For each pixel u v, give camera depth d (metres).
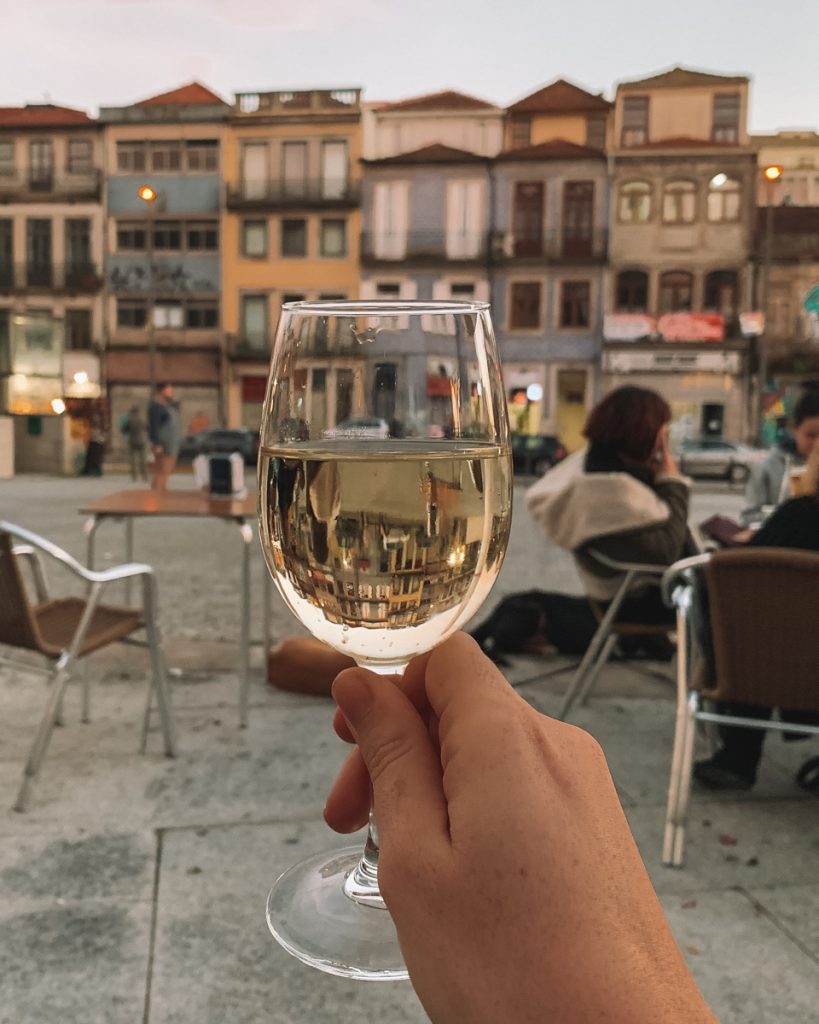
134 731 3.60
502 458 0.76
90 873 2.44
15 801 2.91
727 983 2.01
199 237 37.41
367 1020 1.86
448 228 36.03
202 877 2.42
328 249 36.81
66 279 37.72
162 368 37.66
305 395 0.74
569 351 35.66
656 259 35.22
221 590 6.69
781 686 2.58
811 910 2.32
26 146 37.72
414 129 36.56
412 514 0.67
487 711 0.52
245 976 2.00
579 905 0.45
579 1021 0.42
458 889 0.46
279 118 36.59
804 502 3.07
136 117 37.16
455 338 0.75
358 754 0.73
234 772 3.17
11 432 27.12
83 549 8.70
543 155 35.22
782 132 37.66
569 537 3.86
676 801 2.60
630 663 4.68
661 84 35.94
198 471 4.52
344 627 0.69
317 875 0.89
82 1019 1.84
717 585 2.59
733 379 35.03
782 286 35.00
